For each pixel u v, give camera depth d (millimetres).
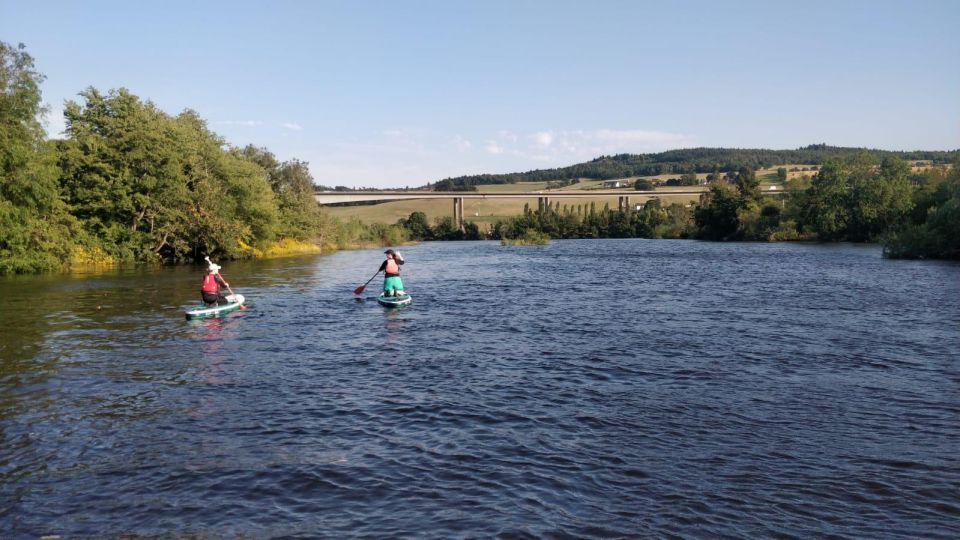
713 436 8883
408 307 22375
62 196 42906
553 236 133250
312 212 73625
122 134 44875
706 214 102500
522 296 25781
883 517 6527
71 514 6562
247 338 16281
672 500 6883
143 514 6566
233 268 42594
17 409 10023
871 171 79250
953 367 12969
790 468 7754
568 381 11914
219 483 7312
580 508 6684
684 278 33781
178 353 14367
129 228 45750
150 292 26828
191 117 59125
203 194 47250
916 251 47000
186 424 9359
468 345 15406
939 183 68000
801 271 37438
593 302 23688
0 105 34156
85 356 13977
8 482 7316
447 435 8930
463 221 142625
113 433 8953
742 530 6238
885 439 8773
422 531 6199
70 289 27969
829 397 10820
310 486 7238
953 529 6293
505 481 7363
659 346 15227
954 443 8609
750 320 19109
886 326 17938
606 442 8648
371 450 8352
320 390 11242
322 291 27484
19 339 15969
